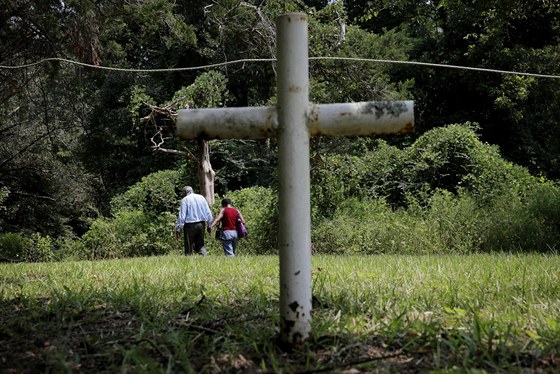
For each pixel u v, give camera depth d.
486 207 15.25
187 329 2.98
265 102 22.23
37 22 15.06
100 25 16.28
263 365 2.37
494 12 14.60
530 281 4.50
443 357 2.48
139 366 2.38
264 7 19.77
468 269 5.46
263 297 3.68
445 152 17.31
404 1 17.22
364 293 3.85
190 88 18.69
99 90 25.97
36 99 24.27
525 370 2.31
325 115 2.65
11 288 4.74
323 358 2.52
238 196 19.03
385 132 2.69
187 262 7.12
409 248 14.30
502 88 23.16
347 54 19.06
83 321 3.26
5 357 2.63
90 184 27.14
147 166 25.77
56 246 20.70
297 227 2.63
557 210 13.75
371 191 17.59
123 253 18.41
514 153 24.97
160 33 22.23
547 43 24.19
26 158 24.61
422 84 24.77
